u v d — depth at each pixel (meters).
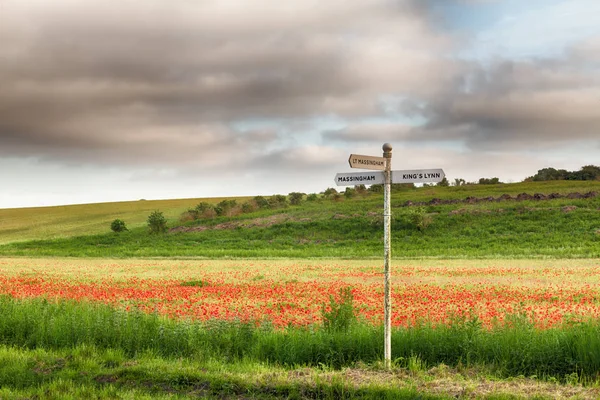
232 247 73.81
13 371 11.34
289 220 90.06
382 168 11.79
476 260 47.78
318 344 12.34
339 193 115.00
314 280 32.84
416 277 33.78
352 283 30.27
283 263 49.12
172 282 31.95
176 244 79.31
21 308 16.22
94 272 41.88
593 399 9.22
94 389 10.14
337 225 82.75
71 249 79.25
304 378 10.62
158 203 155.75
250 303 21.55
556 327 13.60
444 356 12.02
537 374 10.94
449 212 82.12
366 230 78.25
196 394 10.10
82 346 13.18
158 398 9.62
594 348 10.97
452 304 19.78
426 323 13.66
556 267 39.28
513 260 46.56
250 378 10.60
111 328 14.02
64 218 130.75
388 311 11.64
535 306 19.44
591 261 43.88
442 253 55.62
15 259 61.34
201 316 16.73
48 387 10.42
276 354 12.40
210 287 27.95
